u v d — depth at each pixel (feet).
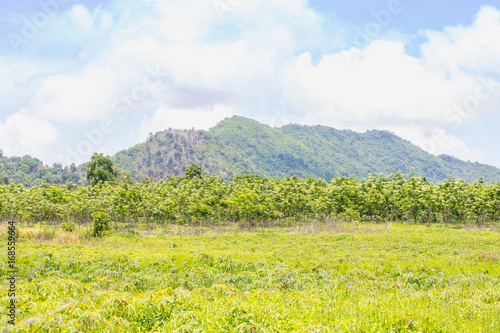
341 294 38.24
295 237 111.04
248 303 30.83
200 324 25.91
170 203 168.76
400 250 81.10
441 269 52.70
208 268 55.57
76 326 24.80
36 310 28.30
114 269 54.54
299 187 193.67
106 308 28.04
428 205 167.12
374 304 31.63
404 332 25.49
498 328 26.35
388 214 185.88
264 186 203.51
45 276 49.62
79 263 56.54
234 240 107.55
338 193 185.47
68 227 117.70
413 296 36.06
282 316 27.48
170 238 116.06
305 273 52.06
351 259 62.28
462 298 35.01
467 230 128.88
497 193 167.63
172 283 45.44
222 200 169.89
